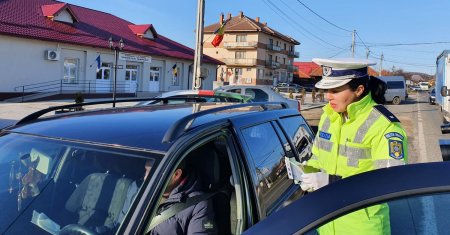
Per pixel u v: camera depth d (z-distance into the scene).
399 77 31.81
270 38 73.62
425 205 1.31
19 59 25.02
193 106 3.04
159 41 38.59
